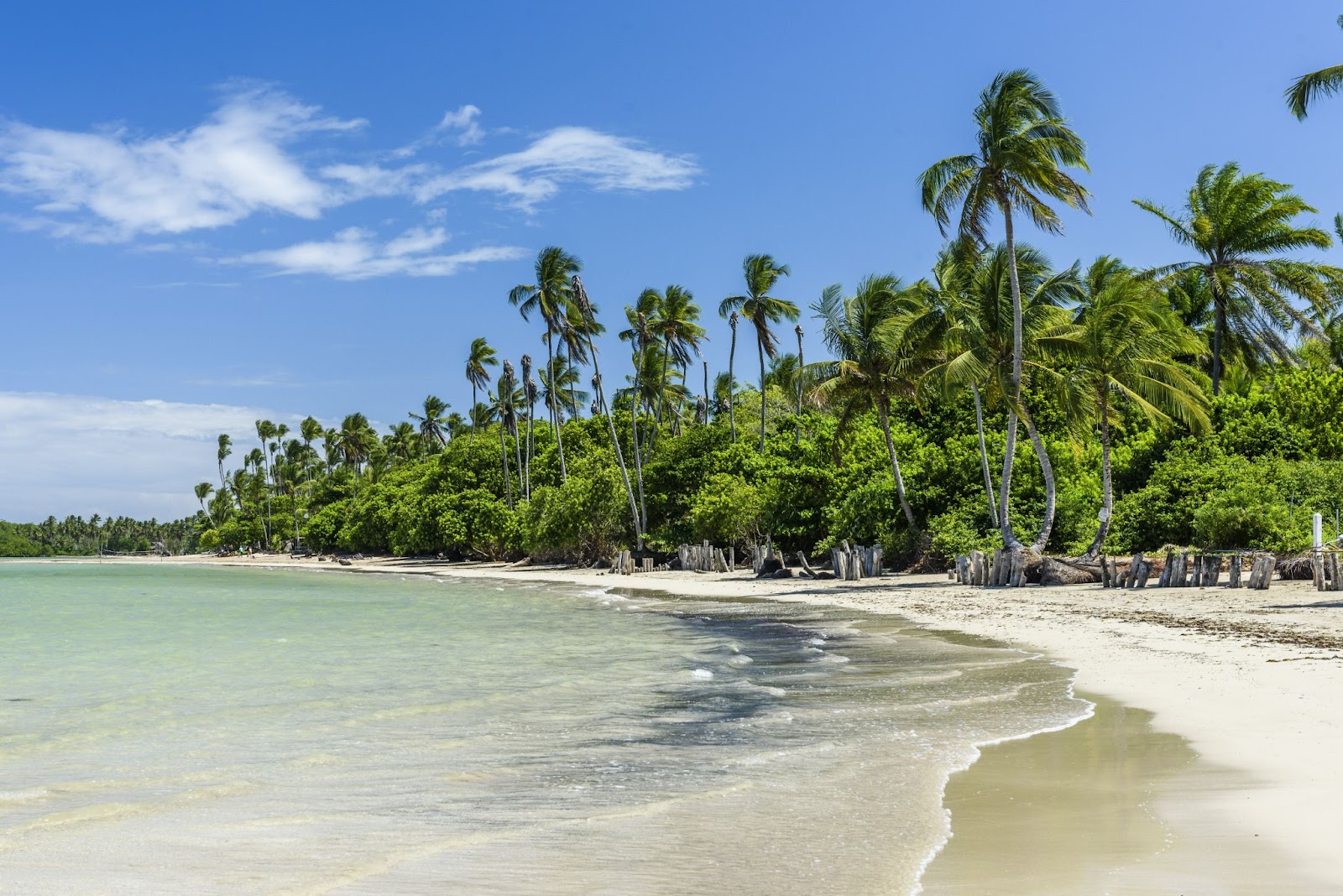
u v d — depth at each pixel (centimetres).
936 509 4322
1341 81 2444
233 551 17375
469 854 675
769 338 6078
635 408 6406
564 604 3841
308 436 16150
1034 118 3412
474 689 1605
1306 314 4609
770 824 735
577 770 966
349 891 598
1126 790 789
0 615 3959
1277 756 882
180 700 1562
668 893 583
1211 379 4706
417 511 8969
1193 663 1507
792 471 4803
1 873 640
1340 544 3025
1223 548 3378
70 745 1174
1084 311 3791
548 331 6656
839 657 1886
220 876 632
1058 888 559
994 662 1691
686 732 1173
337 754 1076
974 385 3569
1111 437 4734
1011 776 863
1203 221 4244
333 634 2794
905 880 588
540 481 8188
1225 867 585
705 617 2975
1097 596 2833
